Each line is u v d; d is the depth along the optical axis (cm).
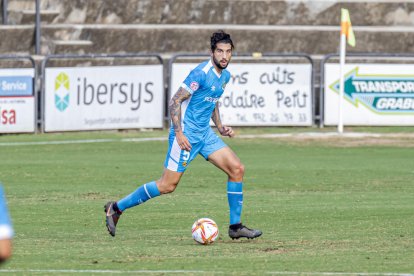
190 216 3416
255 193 4034
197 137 2820
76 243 2820
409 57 7188
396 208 3591
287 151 5647
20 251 2659
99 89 6612
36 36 8181
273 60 7531
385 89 6944
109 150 5666
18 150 5631
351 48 8600
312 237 2936
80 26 8469
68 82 6544
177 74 6825
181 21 8912
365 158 5319
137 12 8856
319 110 6994
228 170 2828
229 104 6775
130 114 6694
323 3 9000
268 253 2628
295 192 4069
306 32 8569
